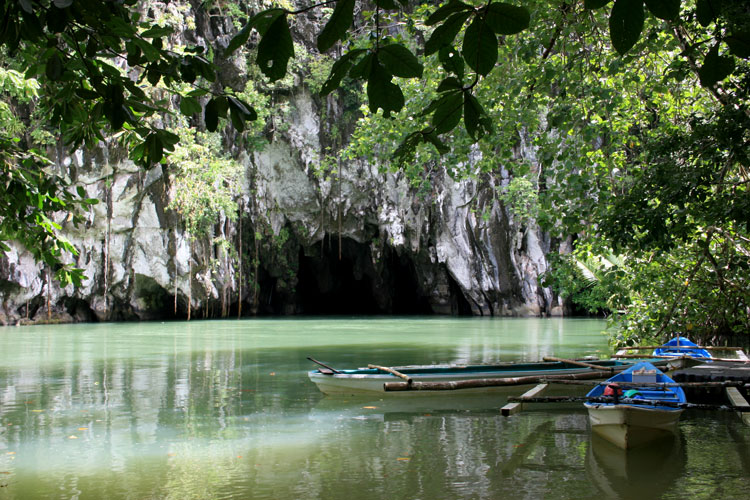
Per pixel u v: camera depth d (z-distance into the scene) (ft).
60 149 86.22
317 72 102.58
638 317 39.50
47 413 24.99
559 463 18.26
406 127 37.83
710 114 26.99
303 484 16.38
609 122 30.50
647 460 18.72
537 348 49.49
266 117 105.40
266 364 39.88
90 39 8.65
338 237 118.73
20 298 85.61
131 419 23.94
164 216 92.17
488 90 33.42
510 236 107.34
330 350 48.52
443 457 18.84
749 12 15.78
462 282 108.88
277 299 122.42
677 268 36.83
